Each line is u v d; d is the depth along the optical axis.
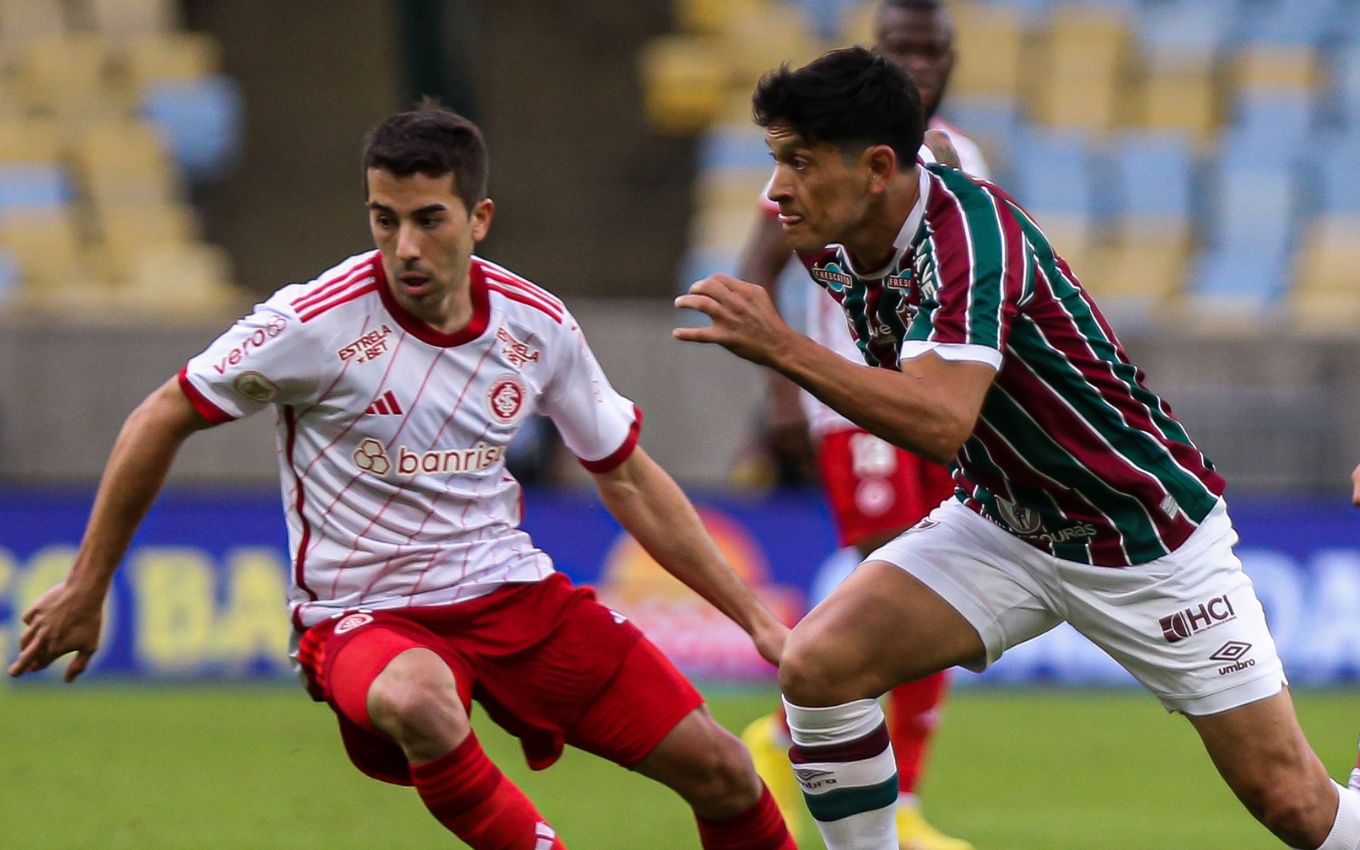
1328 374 40.81
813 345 11.78
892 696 18.58
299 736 27.17
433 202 12.45
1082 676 35.16
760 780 13.58
